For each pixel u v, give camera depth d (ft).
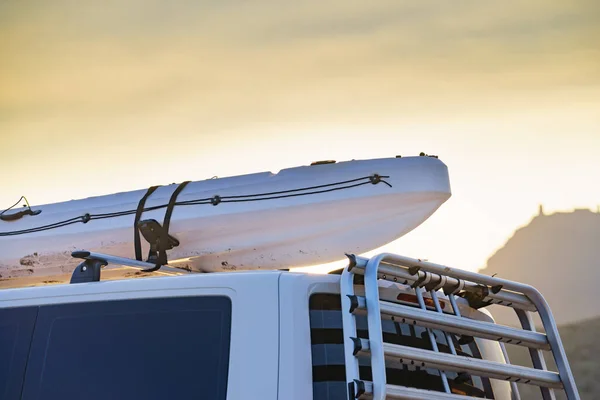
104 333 19.07
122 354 18.70
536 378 20.49
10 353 19.92
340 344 17.75
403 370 19.07
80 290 19.76
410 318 18.26
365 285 17.42
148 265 23.56
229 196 29.17
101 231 30.48
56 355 19.40
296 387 16.79
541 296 21.95
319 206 28.35
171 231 29.48
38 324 19.90
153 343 18.43
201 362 17.78
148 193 30.22
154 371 18.19
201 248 29.66
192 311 18.28
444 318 19.13
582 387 105.50
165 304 18.63
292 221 28.73
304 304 17.60
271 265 29.71
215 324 17.94
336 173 28.55
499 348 24.58
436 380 19.77
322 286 18.11
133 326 18.80
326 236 28.76
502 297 21.79
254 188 29.07
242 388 17.06
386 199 28.14
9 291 20.61
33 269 32.12
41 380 19.34
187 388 17.71
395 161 28.53
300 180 28.78
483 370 19.17
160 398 17.92
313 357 17.28
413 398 17.01
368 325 16.90
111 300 19.27
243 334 17.48
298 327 17.30
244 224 29.04
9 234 32.04
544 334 21.75
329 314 18.04
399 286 20.67
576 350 116.06
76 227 30.86
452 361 18.38
